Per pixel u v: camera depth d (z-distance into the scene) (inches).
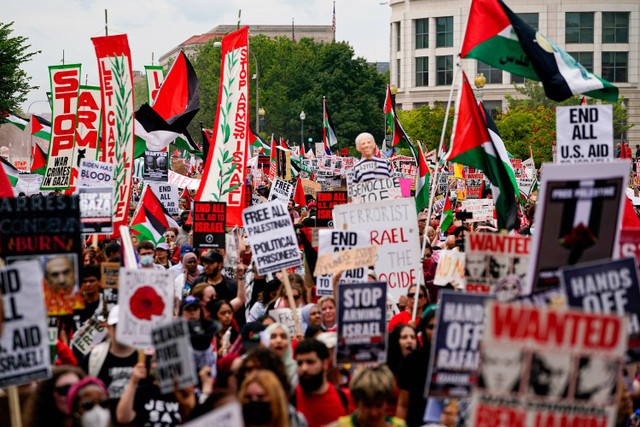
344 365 320.2
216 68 4443.9
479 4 429.1
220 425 166.9
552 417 179.8
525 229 644.7
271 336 298.7
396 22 4466.0
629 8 4077.3
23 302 232.7
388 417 255.6
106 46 556.7
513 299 238.8
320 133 4281.5
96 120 630.5
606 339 179.6
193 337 283.0
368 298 295.7
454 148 453.7
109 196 396.5
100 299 361.7
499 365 179.8
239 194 617.6
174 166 1212.5
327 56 4320.9
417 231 453.1
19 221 290.4
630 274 226.7
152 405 279.9
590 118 356.5
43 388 238.1
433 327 278.8
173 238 644.7
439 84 4298.7
